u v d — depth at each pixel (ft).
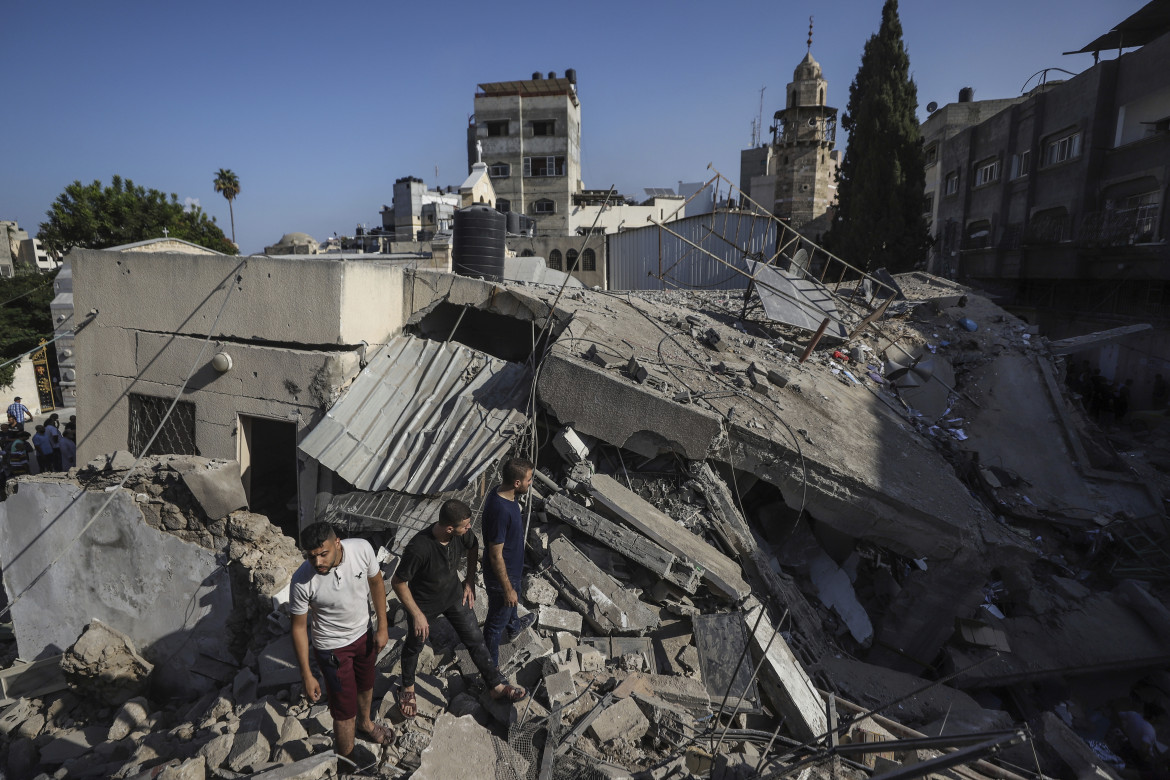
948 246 103.35
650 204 151.94
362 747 14.05
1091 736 22.20
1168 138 57.77
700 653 18.80
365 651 13.55
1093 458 34.47
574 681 16.72
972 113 111.34
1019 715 22.61
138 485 24.89
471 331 34.86
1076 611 26.35
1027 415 35.96
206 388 26.89
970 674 22.81
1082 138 69.51
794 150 134.82
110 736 21.57
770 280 36.27
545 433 24.79
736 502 24.79
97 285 27.86
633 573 20.88
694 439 22.76
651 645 18.92
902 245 85.61
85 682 23.56
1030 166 79.36
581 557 20.71
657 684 16.74
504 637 17.62
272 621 22.35
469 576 16.07
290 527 29.40
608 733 14.89
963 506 25.27
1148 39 70.54
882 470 24.85
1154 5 63.62
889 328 41.52
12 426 47.55
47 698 25.03
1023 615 26.43
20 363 74.69
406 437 24.76
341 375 25.40
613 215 144.36
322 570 12.37
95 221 107.45
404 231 161.38
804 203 134.92
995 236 88.48
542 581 19.97
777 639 19.70
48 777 19.12
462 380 26.63
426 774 12.44
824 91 134.00
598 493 21.70
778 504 26.09
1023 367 38.75
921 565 26.09
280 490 32.65
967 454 31.73
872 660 23.66
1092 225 66.54
